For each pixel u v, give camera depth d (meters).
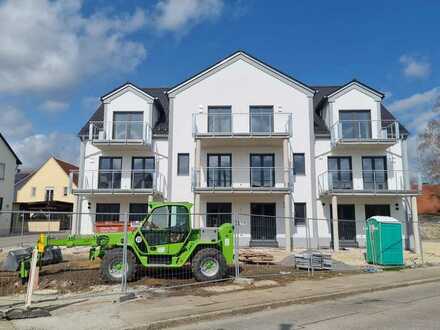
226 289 10.16
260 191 21.70
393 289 11.05
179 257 11.20
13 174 39.50
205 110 24.02
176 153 23.70
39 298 8.88
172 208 11.41
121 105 24.31
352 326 6.80
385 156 23.72
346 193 22.03
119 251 10.95
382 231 15.70
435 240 31.52
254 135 22.36
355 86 24.20
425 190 44.19
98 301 8.55
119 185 23.78
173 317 7.25
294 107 24.03
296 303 8.98
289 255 17.31
